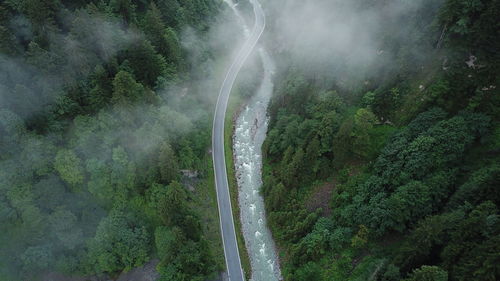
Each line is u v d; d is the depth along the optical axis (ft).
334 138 266.16
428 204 208.33
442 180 209.26
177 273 236.63
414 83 261.44
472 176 206.08
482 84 235.81
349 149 265.34
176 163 268.62
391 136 256.32
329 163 277.44
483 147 223.10
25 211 239.09
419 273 167.73
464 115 230.48
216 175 313.73
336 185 265.13
